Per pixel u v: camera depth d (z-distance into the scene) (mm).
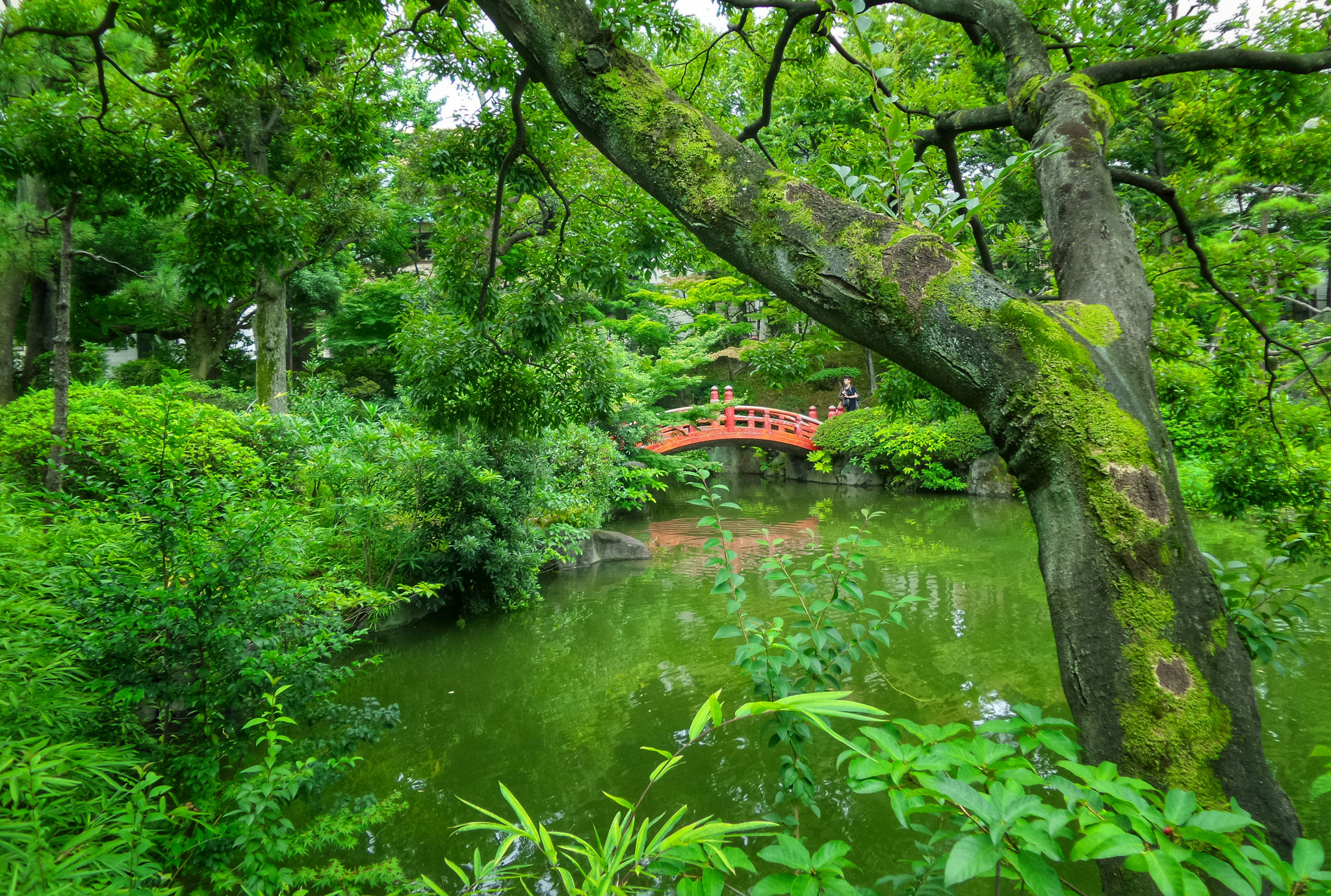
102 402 6145
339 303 14906
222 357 14195
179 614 2850
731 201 1420
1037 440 1165
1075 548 1113
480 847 3451
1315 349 3715
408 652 6617
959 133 2719
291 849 2723
